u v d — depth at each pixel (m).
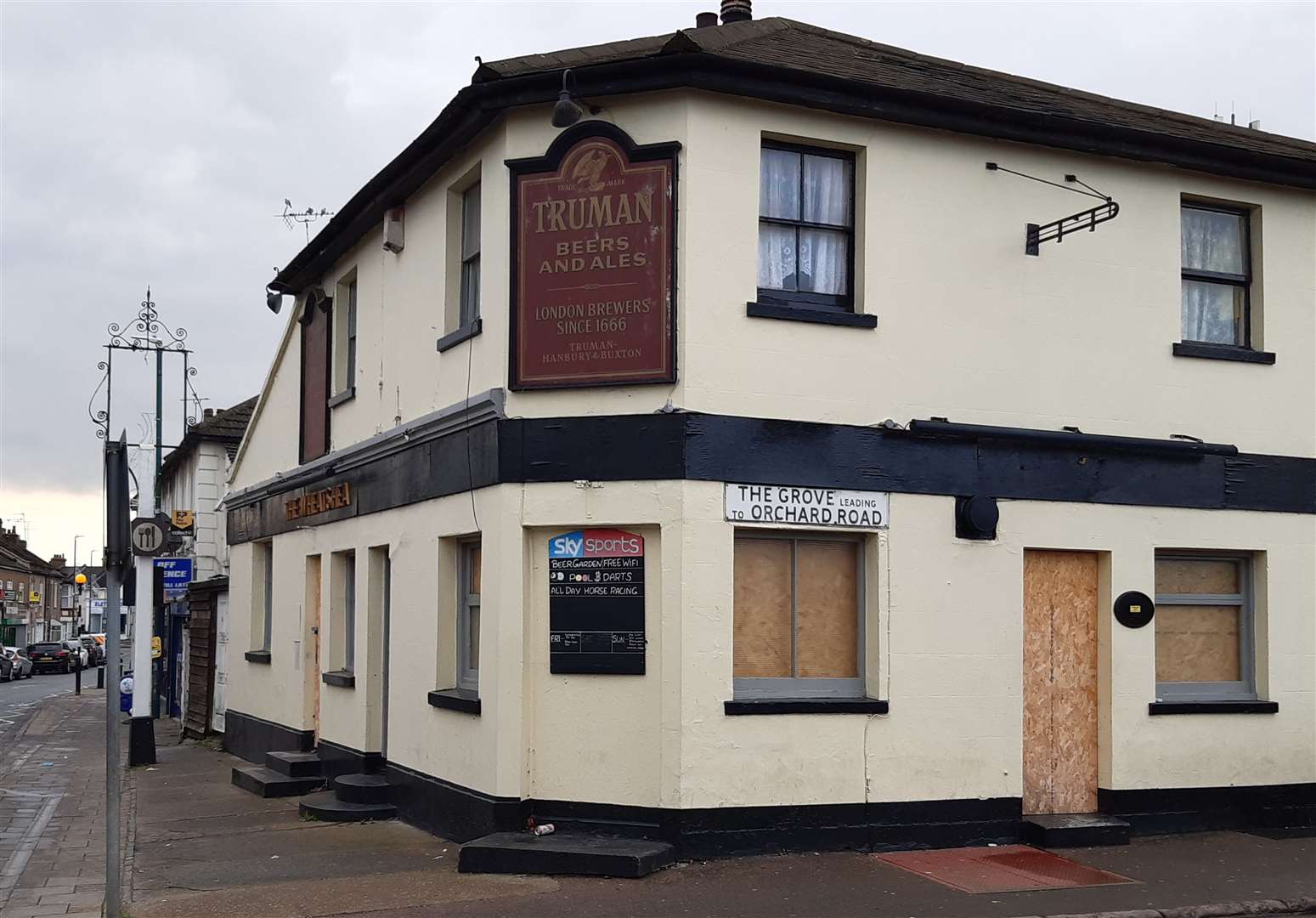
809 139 10.80
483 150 11.46
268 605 19.47
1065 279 11.69
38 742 22.88
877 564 10.74
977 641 11.02
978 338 11.28
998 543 11.18
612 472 10.30
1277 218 12.71
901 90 10.73
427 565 12.38
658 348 10.24
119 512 8.38
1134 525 11.72
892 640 10.72
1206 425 12.16
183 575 25.81
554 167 10.66
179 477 34.66
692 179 10.31
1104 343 11.79
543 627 10.54
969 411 11.20
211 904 9.02
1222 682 12.29
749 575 10.63
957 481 11.06
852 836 10.42
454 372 11.98
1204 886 9.47
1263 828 11.85
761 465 10.35
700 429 10.17
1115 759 11.45
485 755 10.73
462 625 12.09
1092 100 13.43
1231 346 12.61
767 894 9.00
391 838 11.62
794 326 10.59
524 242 10.73
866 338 10.84
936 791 10.76
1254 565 12.38
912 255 11.09
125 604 34.34
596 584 10.38
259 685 18.80
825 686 10.72
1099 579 11.70
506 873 9.68
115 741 8.30
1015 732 11.09
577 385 10.45
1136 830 11.43
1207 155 12.07
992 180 11.48
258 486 19.17
